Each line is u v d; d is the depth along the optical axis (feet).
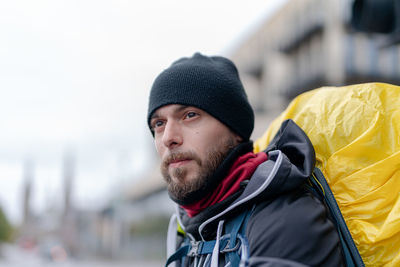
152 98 3.44
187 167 3.16
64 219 134.72
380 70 28.17
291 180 2.67
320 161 3.20
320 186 2.96
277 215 2.56
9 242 152.56
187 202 3.19
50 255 65.41
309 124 3.42
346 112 3.26
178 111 3.27
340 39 33.27
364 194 2.85
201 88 3.30
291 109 3.79
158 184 71.61
